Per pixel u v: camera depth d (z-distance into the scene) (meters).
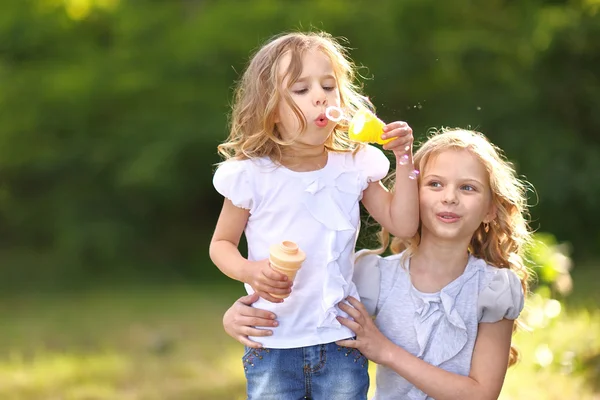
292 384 3.67
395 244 4.14
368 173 3.78
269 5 16.23
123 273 17.11
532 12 16.53
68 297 14.40
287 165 3.72
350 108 3.79
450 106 16.69
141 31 16.95
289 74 3.57
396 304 3.81
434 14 16.30
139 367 8.12
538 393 6.07
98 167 17.22
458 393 3.62
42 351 9.52
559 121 17.23
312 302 3.65
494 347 3.73
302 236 3.65
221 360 8.24
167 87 16.61
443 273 3.79
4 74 16.48
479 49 16.25
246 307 3.70
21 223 18.64
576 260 15.76
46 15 16.91
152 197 17.78
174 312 12.05
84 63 16.84
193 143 16.34
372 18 15.88
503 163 3.93
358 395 3.68
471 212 3.67
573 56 16.92
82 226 17.33
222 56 16.31
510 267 3.97
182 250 18.27
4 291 15.21
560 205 16.62
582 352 6.88
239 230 3.78
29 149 17.14
